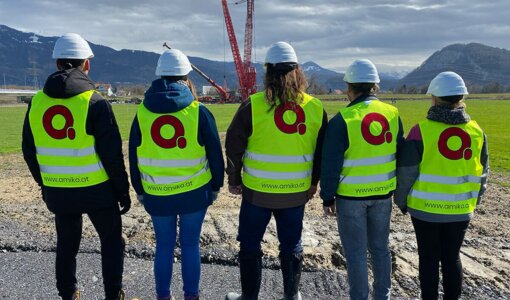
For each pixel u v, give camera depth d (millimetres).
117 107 55812
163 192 3613
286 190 3719
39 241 5605
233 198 8305
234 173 3783
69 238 3758
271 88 3572
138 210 7223
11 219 6617
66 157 3543
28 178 10609
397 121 3732
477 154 3611
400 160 3697
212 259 5215
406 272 4898
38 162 3686
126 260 5145
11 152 15750
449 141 3549
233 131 3672
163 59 3592
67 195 3598
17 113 44188
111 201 3719
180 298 4266
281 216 3842
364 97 3693
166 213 3643
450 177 3559
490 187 9828
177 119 3529
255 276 3920
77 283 4340
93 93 3566
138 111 3582
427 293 3648
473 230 6500
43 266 4906
